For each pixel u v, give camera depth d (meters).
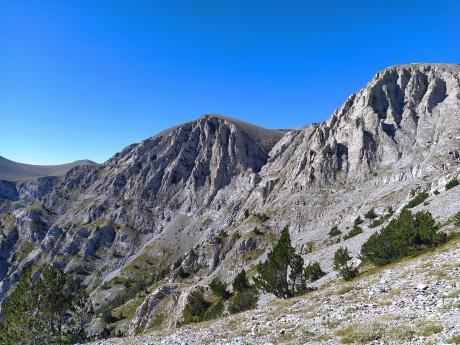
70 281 48.69
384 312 25.11
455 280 28.33
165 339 36.72
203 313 92.38
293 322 30.47
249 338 27.97
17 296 45.06
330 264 87.06
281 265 60.59
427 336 17.36
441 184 133.12
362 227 163.75
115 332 148.50
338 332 21.97
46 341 42.47
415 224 63.44
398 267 44.88
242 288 96.62
